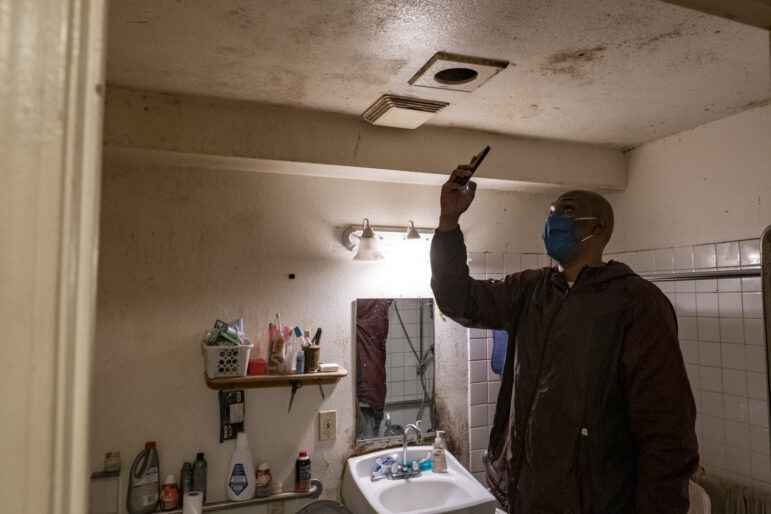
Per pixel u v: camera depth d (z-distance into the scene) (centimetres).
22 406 30
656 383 116
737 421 194
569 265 138
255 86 169
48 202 31
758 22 72
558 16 126
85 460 32
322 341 217
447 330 241
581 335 124
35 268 31
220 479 199
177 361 196
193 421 197
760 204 187
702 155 209
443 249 142
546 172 230
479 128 214
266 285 209
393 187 232
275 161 189
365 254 209
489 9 123
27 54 31
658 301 121
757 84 168
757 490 185
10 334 30
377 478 209
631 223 243
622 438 121
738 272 169
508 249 257
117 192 190
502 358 244
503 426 142
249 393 204
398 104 178
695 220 211
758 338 187
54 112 32
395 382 229
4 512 30
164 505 186
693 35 135
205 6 121
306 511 182
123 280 190
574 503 118
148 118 172
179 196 198
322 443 215
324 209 219
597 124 208
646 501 114
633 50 144
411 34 135
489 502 191
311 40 138
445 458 222
